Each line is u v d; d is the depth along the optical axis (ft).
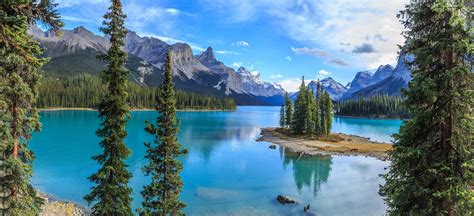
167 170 62.69
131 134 289.12
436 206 34.60
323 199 118.93
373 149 234.58
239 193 125.49
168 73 62.39
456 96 32.86
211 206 109.70
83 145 219.82
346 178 151.64
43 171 152.35
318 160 195.21
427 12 34.60
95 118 418.51
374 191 130.11
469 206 32.50
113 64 53.11
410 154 34.68
